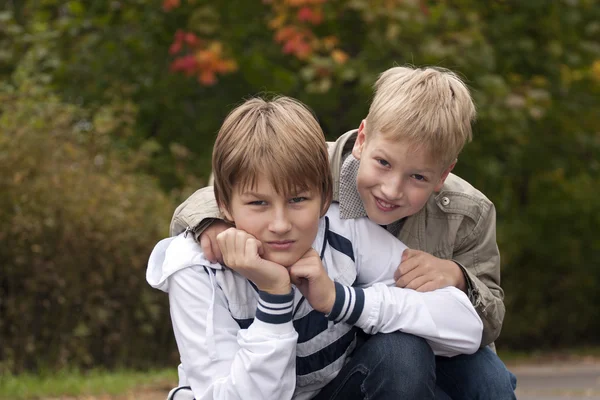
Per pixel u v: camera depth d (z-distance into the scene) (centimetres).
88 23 1320
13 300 834
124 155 1098
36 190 846
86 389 725
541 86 1402
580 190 1692
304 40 1162
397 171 325
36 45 1138
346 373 323
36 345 852
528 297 1689
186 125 1305
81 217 870
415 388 312
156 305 953
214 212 328
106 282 903
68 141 950
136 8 1287
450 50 1159
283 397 303
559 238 1688
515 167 1446
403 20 1173
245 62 1234
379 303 318
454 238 366
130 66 1297
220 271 319
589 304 1784
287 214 304
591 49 1430
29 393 700
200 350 312
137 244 928
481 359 362
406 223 363
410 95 328
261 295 305
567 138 1511
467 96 346
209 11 1200
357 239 341
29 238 832
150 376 822
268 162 298
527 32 1438
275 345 298
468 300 332
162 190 1143
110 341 909
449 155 330
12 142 851
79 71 1298
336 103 1254
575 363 1413
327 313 316
